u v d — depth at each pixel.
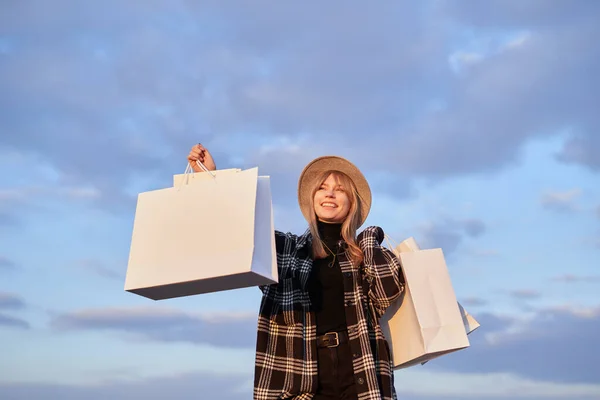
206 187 2.70
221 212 2.64
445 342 2.96
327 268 3.04
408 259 3.05
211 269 2.58
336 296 2.99
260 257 2.62
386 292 2.98
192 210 2.68
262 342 2.88
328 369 2.88
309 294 2.99
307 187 3.44
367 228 3.17
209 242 2.62
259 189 2.70
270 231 2.68
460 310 3.15
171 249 2.65
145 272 2.65
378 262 3.02
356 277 3.01
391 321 3.10
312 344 2.91
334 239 3.20
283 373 2.85
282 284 2.95
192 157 2.88
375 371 2.85
